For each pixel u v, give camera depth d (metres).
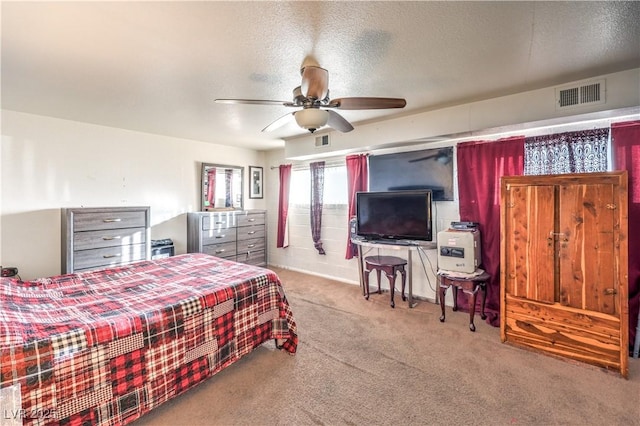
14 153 3.11
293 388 2.00
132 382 1.63
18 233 3.14
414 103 2.93
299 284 4.38
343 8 1.43
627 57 1.99
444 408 1.79
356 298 3.78
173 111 3.09
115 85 2.39
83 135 3.56
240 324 2.21
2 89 2.48
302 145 4.41
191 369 1.89
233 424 1.69
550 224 2.39
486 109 2.83
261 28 1.60
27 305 1.78
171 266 2.78
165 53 1.88
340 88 2.50
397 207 3.57
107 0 1.34
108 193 3.77
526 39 1.75
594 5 1.44
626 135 2.42
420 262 3.75
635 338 2.35
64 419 1.41
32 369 1.33
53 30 1.60
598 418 1.70
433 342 2.61
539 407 1.79
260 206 5.64
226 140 4.66
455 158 3.42
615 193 2.15
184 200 4.55
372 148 3.86
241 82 2.34
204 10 1.44
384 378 2.10
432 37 1.72
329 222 4.67
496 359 2.33
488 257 3.13
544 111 2.53
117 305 1.85
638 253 2.40
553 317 2.38
